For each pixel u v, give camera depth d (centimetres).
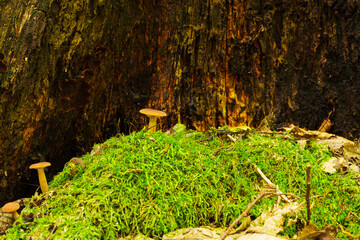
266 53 360
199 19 355
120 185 223
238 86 372
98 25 320
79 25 306
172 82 371
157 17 368
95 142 376
